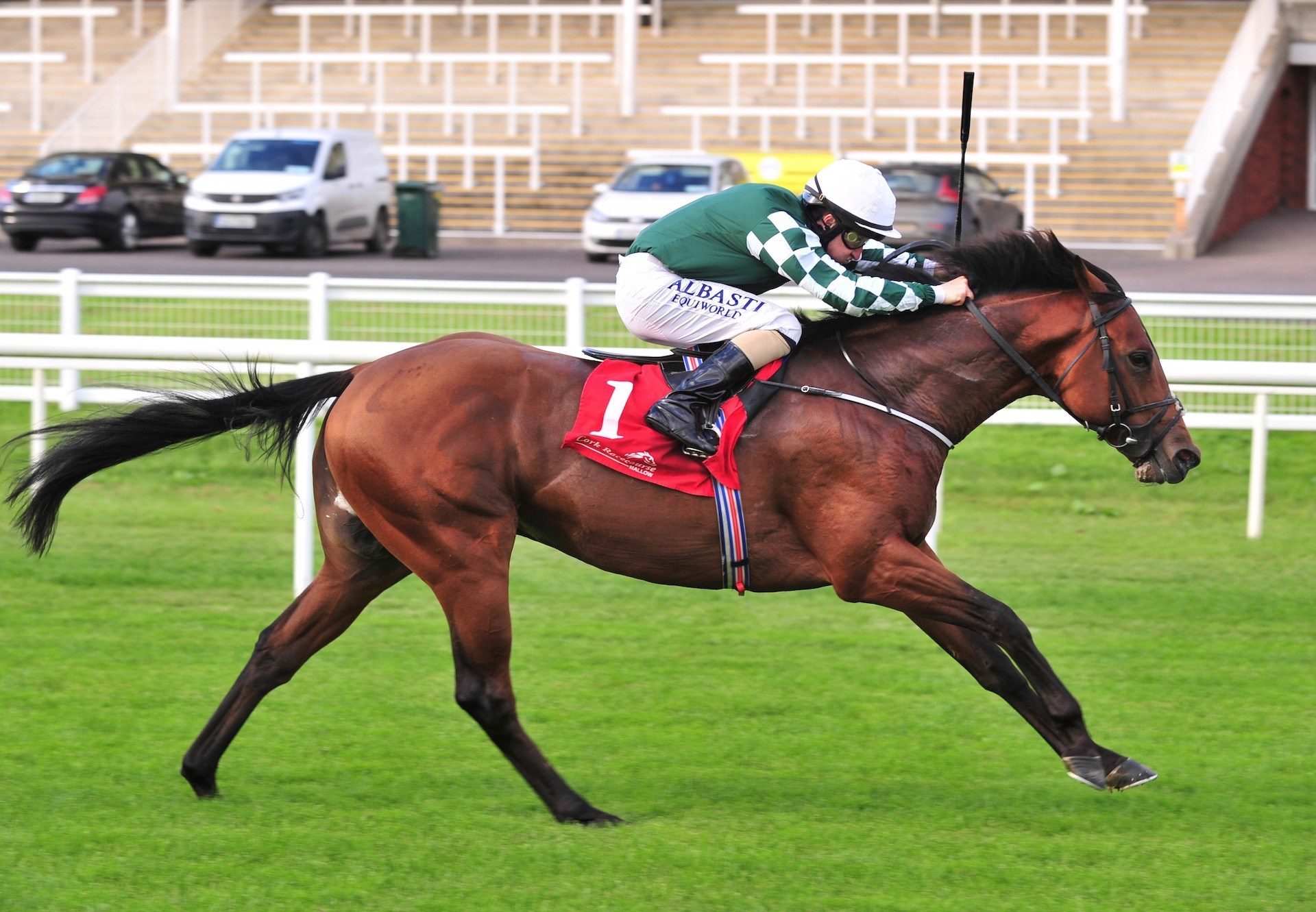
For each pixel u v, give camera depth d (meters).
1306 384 11.82
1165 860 7.46
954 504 16.66
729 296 8.13
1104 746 8.98
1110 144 43.81
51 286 17.88
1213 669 10.72
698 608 12.48
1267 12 45.03
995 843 7.66
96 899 6.87
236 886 7.03
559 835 7.71
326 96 51.03
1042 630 11.72
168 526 15.16
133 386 10.30
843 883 7.13
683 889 7.03
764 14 55.28
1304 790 8.45
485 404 7.90
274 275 30.77
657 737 9.31
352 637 11.48
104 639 11.21
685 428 7.74
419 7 54.34
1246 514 16.19
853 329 8.34
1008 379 8.39
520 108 44.19
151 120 50.16
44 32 57.78
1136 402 8.30
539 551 14.48
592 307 17.52
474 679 7.93
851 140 45.78
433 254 37.31
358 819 7.94
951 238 33.47
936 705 10.01
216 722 8.20
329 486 8.22
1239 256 37.09
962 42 52.22
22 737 9.14
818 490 7.91
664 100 49.91
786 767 8.85
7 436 18.12
